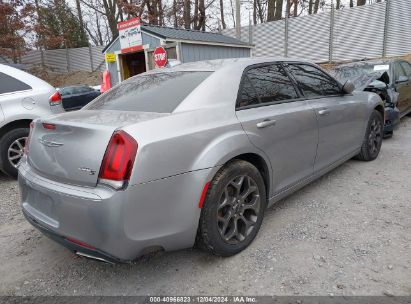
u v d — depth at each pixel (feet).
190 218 7.57
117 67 43.14
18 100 15.83
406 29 49.14
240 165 8.56
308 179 11.48
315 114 11.21
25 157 8.98
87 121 7.54
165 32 38.91
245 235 9.00
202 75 9.35
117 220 6.58
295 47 59.47
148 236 7.04
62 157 7.35
